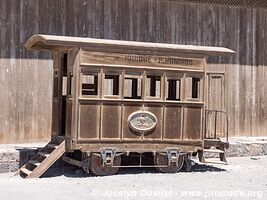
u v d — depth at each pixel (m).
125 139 14.09
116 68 13.98
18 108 17.31
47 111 17.64
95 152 13.92
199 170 15.36
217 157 17.53
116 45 13.89
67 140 13.86
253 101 20.30
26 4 17.44
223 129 19.61
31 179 13.39
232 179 13.93
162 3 18.97
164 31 18.98
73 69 13.67
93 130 13.80
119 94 14.04
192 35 19.36
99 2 18.23
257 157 18.31
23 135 17.36
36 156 14.57
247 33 20.19
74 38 13.76
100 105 13.87
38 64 17.55
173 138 14.57
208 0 19.58
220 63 19.77
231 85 19.92
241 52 20.09
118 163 14.18
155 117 14.34
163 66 14.45
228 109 19.88
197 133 14.84
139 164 15.56
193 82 15.03
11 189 12.04
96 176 13.95
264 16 20.39
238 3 20.03
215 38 19.70
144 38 18.73
